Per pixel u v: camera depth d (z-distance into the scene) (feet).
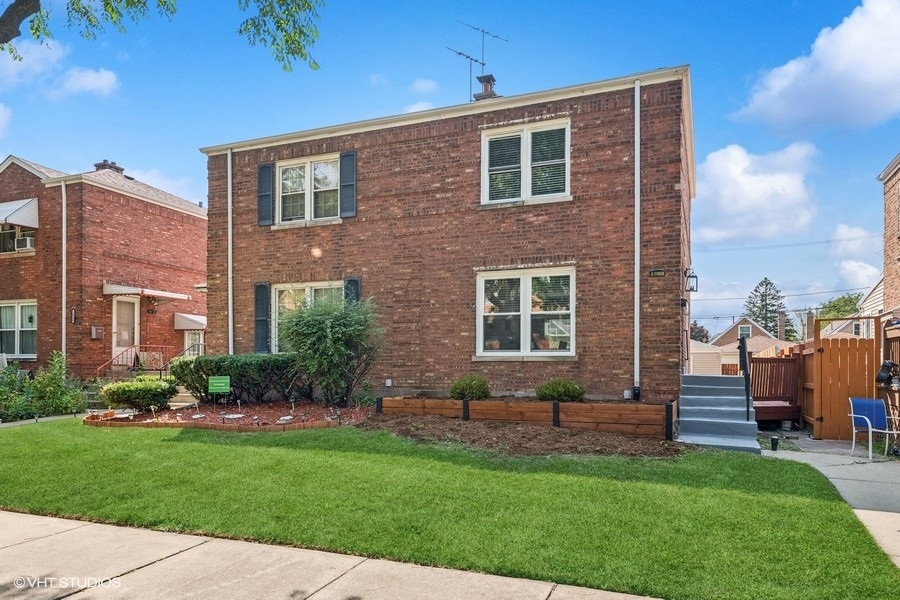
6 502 20.62
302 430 31.04
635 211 36.11
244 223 47.52
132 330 64.18
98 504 20.03
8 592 13.39
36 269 60.75
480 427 30.25
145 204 65.72
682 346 37.04
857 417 29.14
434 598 12.81
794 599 12.31
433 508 18.47
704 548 15.06
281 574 14.26
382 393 41.83
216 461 24.68
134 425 33.83
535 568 14.12
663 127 35.78
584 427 30.63
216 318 47.98
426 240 41.55
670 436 28.63
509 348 39.37
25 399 43.24
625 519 17.21
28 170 61.36
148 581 13.96
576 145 37.86
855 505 19.52
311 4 29.27
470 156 40.60
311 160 46.14
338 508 18.66
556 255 38.01
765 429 40.45
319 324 36.81
